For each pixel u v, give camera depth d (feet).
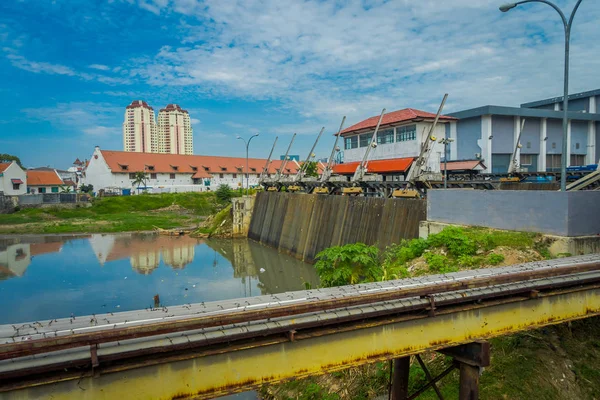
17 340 20.90
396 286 31.86
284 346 25.46
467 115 202.39
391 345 28.68
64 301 96.53
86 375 20.92
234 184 391.45
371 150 190.80
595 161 238.27
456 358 31.60
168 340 22.61
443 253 63.82
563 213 56.44
